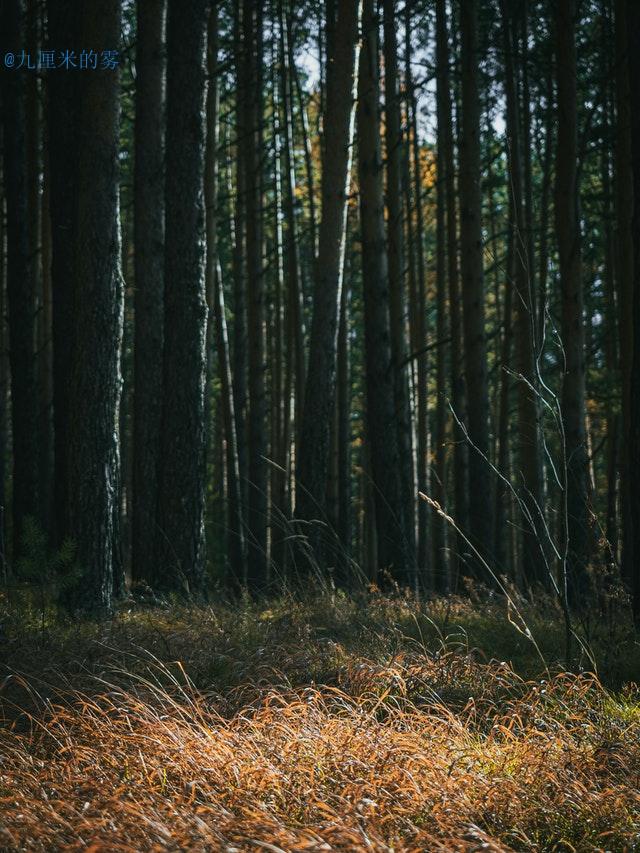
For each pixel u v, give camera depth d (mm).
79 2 10773
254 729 4480
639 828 3564
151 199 12328
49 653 6383
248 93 18906
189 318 10867
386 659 6316
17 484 14016
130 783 3863
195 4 10867
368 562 21844
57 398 11133
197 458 10852
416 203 20062
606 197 18375
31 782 3830
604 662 6195
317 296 12133
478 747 4496
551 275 22391
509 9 16250
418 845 3285
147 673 5988
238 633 7324
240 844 3109
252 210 18750
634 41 7855
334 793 3801
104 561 8578
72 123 10961
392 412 12500
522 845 3496
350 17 11852
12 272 14039
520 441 13773
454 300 17516
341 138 11984
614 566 6656
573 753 4164
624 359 13047
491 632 7438
